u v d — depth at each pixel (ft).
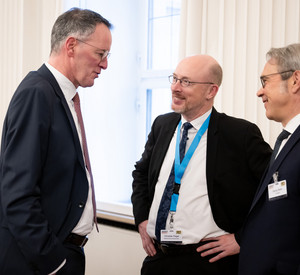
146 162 7.18
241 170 6.11
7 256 4.82
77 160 5.28
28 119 4.78
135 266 9.53
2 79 12.07
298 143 4.72
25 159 4.66
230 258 6.10
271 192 4.73
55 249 4.76
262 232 4.77
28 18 11.64
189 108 6.24
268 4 7.38
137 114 11.60
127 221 9.55
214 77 6.32
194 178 6.13
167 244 6.13
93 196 5.71
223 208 6.03
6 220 4.80
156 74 10.97
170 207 6.18
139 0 11.46
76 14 5.44
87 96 10.77
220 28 7.90
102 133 11.07
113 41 11.05
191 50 8.18
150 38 11.31
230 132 6.23
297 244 4.55
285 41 7.20
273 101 5.01
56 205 5.08
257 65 7.47
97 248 10.39
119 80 11.30
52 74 5.33
